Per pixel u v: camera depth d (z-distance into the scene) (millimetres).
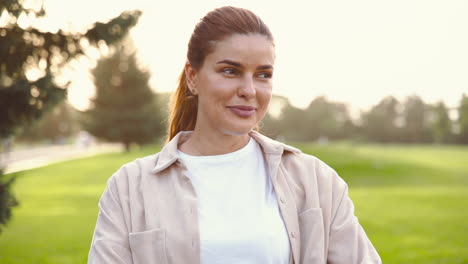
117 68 49156
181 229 1576
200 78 1606
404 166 30172
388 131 82938
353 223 1688
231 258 1569
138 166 1734
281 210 1653
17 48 5957
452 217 11828
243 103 1545
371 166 29891
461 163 32875
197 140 1748
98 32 6391
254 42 1537
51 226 11023
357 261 1620
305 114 87562
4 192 6355
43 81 5883
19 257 7859
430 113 84250
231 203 1645
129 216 1625
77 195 17562
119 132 48469
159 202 1632
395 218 11773
